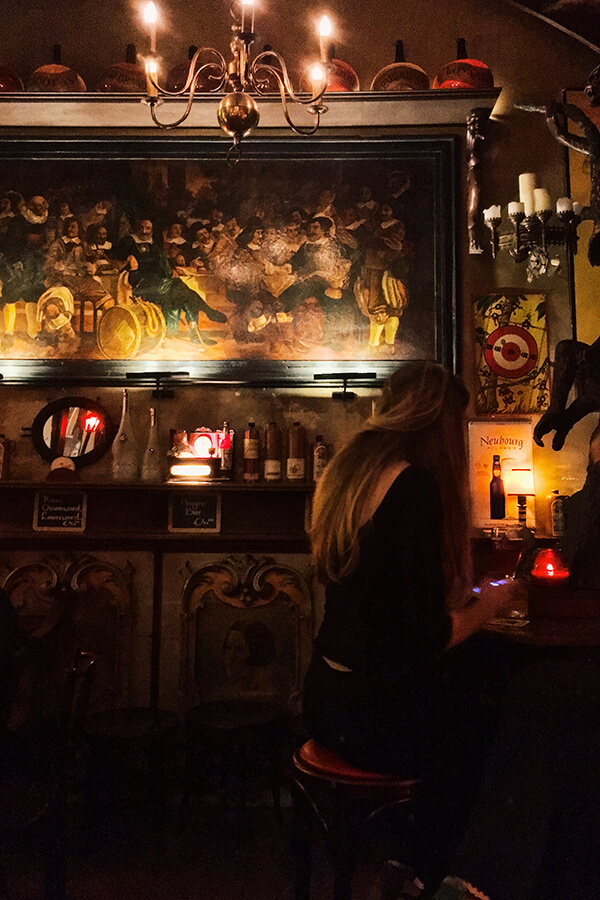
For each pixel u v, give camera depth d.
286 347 3.57
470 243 3.60
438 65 3.84
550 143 3.72
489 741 1.68
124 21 3.84
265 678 3.37
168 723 2.94
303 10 3.85
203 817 3.10
